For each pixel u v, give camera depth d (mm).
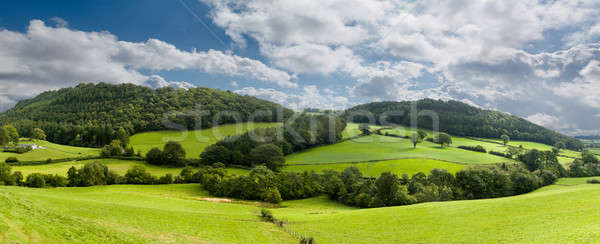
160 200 61938
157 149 109000
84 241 22656
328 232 41750
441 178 85500
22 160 98875
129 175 85875
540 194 53031
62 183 72812
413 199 71438
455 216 43750
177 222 39094
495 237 32562
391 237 37969
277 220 49000
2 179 65125
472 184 81875
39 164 96438
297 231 42531
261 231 41219
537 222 35031
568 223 32562
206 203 64938
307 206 74562
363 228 43062
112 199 57625
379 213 51500
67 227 23781
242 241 35281
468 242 32438
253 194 77062
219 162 102250
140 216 38750
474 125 170125
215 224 41625
